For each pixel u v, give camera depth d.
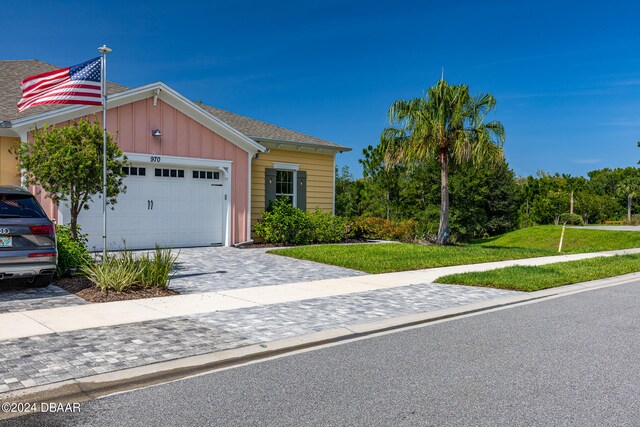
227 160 16.44
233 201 16.66
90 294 8.66
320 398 4.50
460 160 18.64
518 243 36.88
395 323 7.29
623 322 7.66
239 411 4.20
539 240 36.12
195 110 15.38
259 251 15.61
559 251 19.88
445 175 19.77
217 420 4.02
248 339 6.26
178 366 5.21
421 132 18.80
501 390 4.73
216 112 20.27
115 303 8.16
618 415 4.18
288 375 5.12
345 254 15.02
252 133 18.20
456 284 10.91
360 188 29.59
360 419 4.06
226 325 6.93
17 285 9.41
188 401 4.41
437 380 4.99
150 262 9.81
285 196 19.12
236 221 16.75
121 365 5.18
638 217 55.09
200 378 5.01
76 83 10.61
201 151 15.75
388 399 4.48
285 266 12.95
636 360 5.70
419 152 19.05
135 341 6.03
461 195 37.16
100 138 10.76
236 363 5.52
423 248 17.50
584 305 9.06
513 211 45.59
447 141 19.05
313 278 11.32
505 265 14.31
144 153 14.44
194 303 8.36
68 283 9.52
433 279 11.51
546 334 6.87
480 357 5.77
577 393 4.67
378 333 6.88
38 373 4.89
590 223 61.31
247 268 12.45
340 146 20.05
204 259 13.65
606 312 8.43
